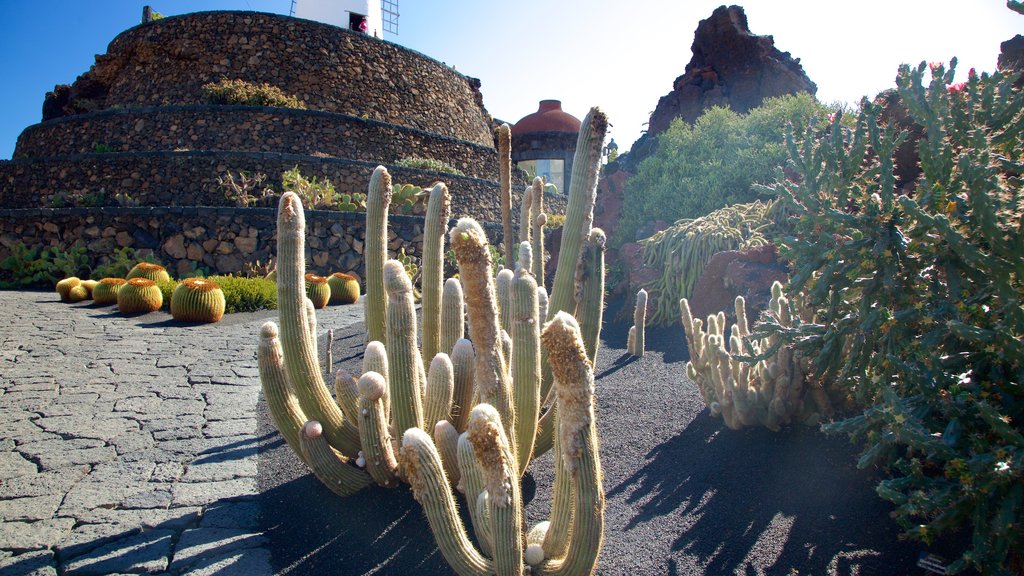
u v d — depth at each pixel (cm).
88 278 1609
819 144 372
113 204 1833
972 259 281
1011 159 310
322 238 1697
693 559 295
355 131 2158
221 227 1638
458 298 375
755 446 411
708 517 331
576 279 362
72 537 332
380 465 344
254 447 472
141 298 1170
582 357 204
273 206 1748
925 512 261
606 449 432
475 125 2845
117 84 2330
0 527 342
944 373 283
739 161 1043
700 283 787
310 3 3105
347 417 371
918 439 254
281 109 2044
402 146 2267
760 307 690
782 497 346
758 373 435
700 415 483
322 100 2248
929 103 322
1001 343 271
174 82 2200
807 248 365
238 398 614
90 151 2062
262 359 337
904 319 314
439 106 2595
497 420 208
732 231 818
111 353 808
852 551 295
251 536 332
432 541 316
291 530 338
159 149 1992
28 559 310
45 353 793
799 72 1812
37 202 1936
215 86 2077
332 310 1319
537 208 571
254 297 1286
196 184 1816
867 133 366
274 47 2236
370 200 416
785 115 1093
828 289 357
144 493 388
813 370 414
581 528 218
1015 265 271
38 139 2223
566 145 3138
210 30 2239
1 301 1277
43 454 454
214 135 1992
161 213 1634
